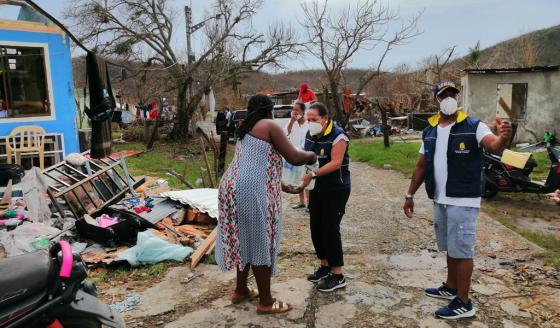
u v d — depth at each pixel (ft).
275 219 11.80
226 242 11.69
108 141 29.09
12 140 31.63
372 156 45.65
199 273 15.15
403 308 12.64
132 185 24.20
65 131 34.32
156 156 51.90
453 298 12.96
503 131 10.46
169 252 16.14
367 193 28.94
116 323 9.20
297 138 24.45
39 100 33.50
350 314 12.34
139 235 16.48
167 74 76.54
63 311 8.57
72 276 8.58
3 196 22.44
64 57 34.09
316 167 13.05
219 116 64.03
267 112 11.69
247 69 77.41
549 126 52.60
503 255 16.80
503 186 26.50
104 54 69.77
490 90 54.24
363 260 16.53
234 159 11.80
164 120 72.54
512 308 12.54
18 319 8.16
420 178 13.16
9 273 8.45
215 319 12.13
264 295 12.21
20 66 32.55
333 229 13.38
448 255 12.64
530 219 23.65
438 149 11.89
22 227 17.62
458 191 11.48
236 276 14.06
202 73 71.77
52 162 33.91
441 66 83.71
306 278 14.78
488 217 22.34
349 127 76.48
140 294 13.73
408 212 13.51
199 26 73.15
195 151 56.49
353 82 103.60
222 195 11.61
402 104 97.66
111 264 15.62
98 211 19.56
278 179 11.89
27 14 33.94
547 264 15.80
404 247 17.92
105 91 28.45
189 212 20.49
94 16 67.31
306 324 11.85
